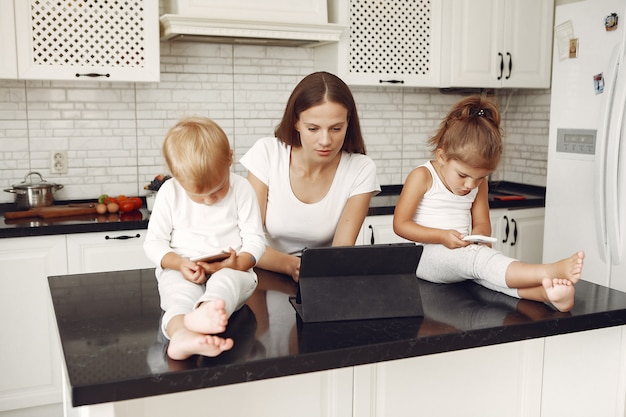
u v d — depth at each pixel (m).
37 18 2.92
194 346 1.14
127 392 1.09
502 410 1.65
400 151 4.06
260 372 1.18
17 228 2.81
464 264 1.68
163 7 3.39
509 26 3.74
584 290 1.68
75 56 3.00
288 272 1.83
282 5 3.22
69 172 3.40
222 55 3.57
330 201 1.96
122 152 3.47
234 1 3.13
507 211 3.66
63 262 2.93
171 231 1.56
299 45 3.61
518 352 1.64
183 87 3.52
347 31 3.41
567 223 3.03
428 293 1.65
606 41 2.76
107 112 3.42
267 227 2.00
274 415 1.41
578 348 1.69
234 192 1.57
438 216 1.91
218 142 1.39
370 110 3.95
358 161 1.97
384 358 1.28
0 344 2.88
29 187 3.17
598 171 2.74
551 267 1.51
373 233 3.41
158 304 1.53
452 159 1.79
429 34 3.62
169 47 3.46
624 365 1.74
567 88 2.98
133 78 3.11
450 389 1.58
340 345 1.26
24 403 2.95
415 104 4.05
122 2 3.04
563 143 3.02
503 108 4.31
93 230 2.95
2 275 2.83
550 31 3.84
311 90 1.69
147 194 3.47
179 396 1.30
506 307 1.52
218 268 1.45
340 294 1.43
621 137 2.65
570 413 1.72
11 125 3.27
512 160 4.30
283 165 1.94
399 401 1.54
